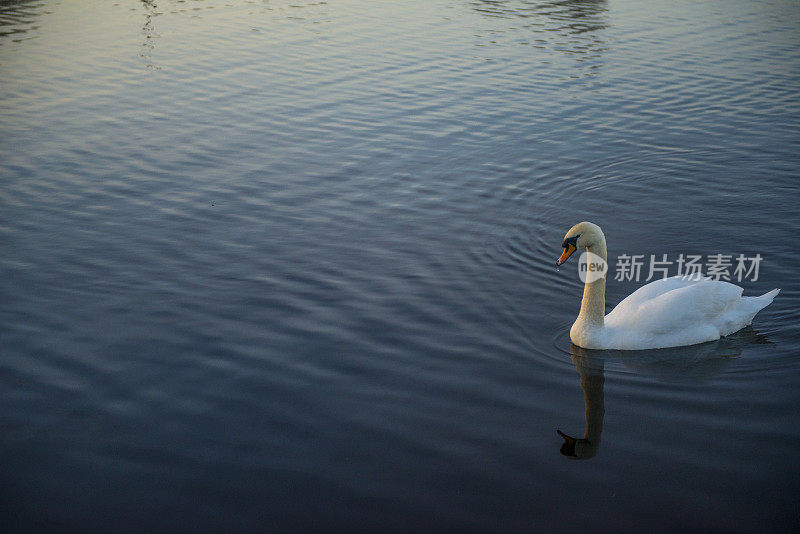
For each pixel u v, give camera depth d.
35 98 17.98
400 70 20.38
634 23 25.52
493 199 13.40
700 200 13.44
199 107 17.62
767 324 9.81
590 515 6.56
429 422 7.80
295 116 17.16
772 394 8.27
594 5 28.38
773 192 13.69
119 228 12.09
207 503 6.68
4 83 18.91
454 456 7.30
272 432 7.60
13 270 10.74
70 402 8.00
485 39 23.41
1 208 12.71
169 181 13.88
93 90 18.59
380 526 6.43
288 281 10.55
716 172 14.54
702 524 6.44
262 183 13.84
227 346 9.03
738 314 9.60
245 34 23.69
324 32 24.00
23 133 15.95
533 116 17.38
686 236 12.16
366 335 9.32
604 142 15.98
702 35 23.89
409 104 17.98
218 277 10.64
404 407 8.02
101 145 15.43
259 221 12.39
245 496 6.76
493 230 12.27
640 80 19.75
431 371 8.66
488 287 10.53
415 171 14.48
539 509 6.63
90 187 13.57
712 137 16.19
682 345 9.31
